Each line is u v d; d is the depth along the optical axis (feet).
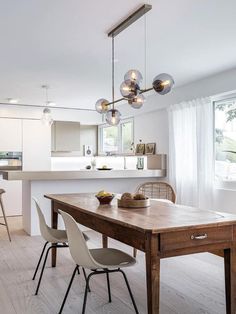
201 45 11.51
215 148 16.21
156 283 6.32
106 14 8.96
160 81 9.21
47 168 23.47
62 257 12.66
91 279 10.38
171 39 10.88
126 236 7.17
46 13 8.84
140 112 21.21
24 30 9.96
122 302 8.77
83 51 11.98
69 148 26.11
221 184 15.66
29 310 8.34
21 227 18.25
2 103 22.24
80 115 24.63
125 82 9.93
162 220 7.16
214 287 9.81
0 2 8.18
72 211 10.11
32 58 12.73
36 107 23.31
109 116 11.44
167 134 19.11
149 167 20.12
